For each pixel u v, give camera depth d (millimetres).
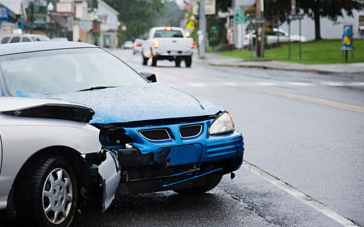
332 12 62406
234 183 7957
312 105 16656
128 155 6043
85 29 117375
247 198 7188
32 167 5324
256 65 37156
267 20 62812
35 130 5281
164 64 44438
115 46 156000
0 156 5059
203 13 58219
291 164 9109
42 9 73312
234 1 75562
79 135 5555
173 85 23484
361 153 9992
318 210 6684
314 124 13250
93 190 5809
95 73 7562
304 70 31531
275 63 38281
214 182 7195
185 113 6512
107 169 5715
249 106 16531
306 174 8453
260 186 7789
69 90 7113
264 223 6184
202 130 6512
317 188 7672
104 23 139375
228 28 84812
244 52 63906
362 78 26156
